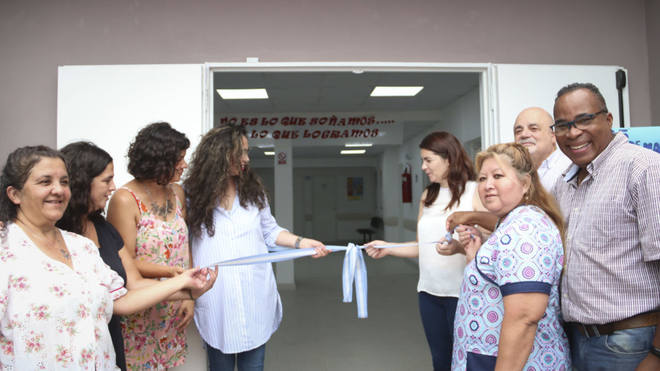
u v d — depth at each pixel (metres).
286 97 6.64
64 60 3.04
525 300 1.24
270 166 15.00
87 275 1.38
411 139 10.19
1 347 1.23
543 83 3.17
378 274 8.52
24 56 3.04
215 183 1.98
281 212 7.83
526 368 1.37
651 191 1.36
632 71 3.32
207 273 1.71
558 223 1.41
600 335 1.48
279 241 2.29
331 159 15.45
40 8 3.05
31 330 1.23
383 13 3.19
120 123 2.91
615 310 1.44
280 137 7.90
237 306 1.97
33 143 3.03
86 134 2.89
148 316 1.84
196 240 2.05
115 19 3.07
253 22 3.12
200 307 2.02
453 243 1.99
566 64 3.29
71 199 1.52
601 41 3.31
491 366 1.36
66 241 1.40
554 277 1.31
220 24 3.10
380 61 3.17
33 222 1.30
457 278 2.23
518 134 2.41
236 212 2.06
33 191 1.26
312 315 5.46
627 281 1.43
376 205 16.28
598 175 1.52
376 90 6.32
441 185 2.37
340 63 3.12
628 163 1.44
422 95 6.72
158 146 1.75
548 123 2.35
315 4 3.15
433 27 3.22
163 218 1.89
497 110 3.16
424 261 2.35
